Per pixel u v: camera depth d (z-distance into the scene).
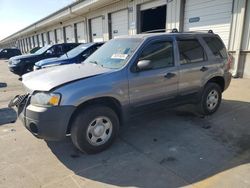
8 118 5.23
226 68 5.18
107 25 17.69
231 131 4.26
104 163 3.27
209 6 10.07
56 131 3.14
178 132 4.26
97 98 3.37
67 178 2.93
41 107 3.13
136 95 3.74
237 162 3.23
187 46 4.46
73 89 3.16
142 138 4.04
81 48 8.97
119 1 15.72
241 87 7.60
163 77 4.01
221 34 9.77
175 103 4.38
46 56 11.53
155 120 4.85
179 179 2.87
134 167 3.15
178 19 11.52
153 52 3.93
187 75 4.39
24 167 3.19
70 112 3.14
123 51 3.94
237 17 8.96
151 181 2.85
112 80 3.45
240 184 2.75
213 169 3.07
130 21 15.04
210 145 3.73
